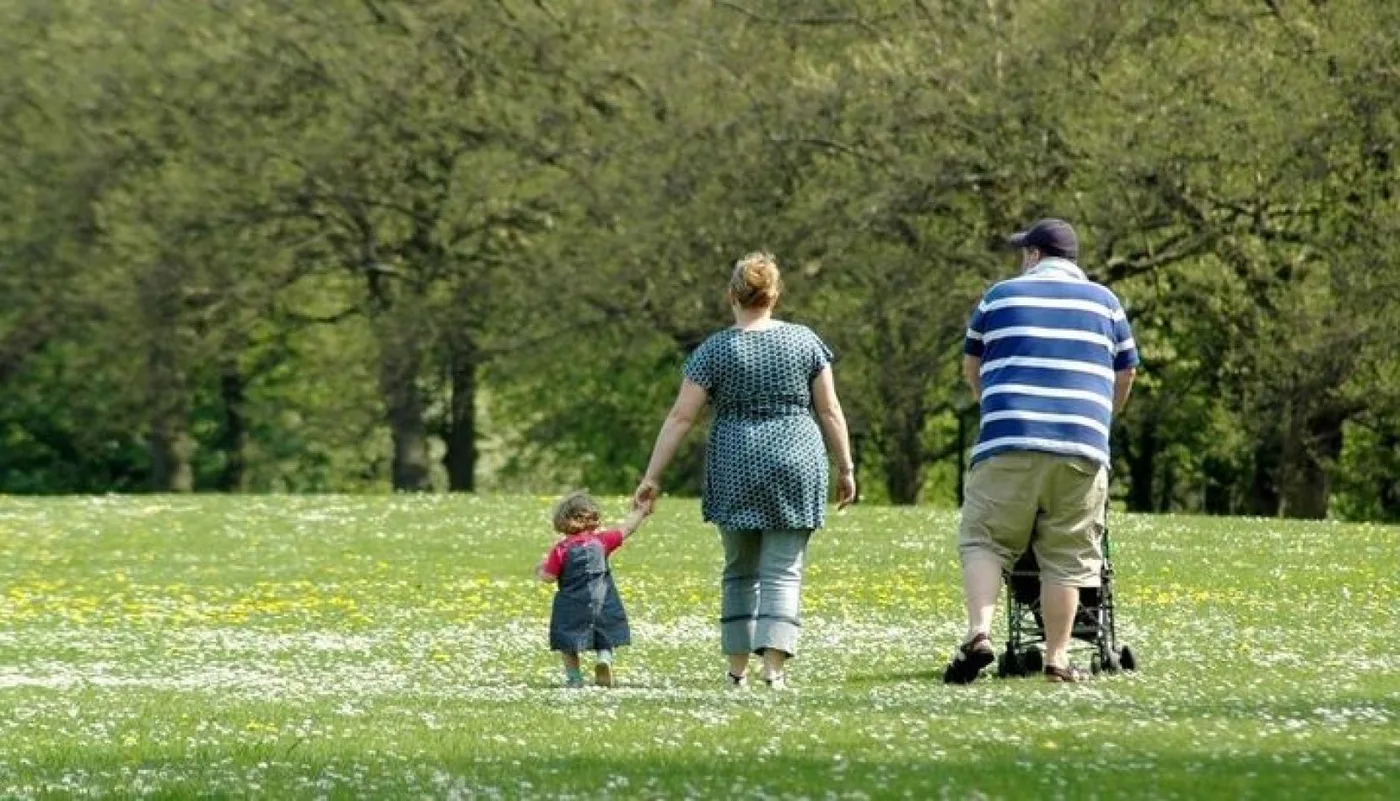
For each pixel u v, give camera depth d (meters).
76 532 90.06
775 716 35.31
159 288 172.50
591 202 158.75
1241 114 137.25
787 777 27.61
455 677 47.34
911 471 166.50
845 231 147.25
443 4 163.88
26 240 177.50
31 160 177.25
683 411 42.62
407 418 178.50
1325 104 136.25
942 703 38.03
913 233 151.25
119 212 173.00
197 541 87.25
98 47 174.50
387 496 108.62
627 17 161.00
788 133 149.50
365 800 26.12
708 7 158.38
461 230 169.38
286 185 170.25
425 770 28.98
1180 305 149.38
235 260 172.50
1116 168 138.25
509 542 86.62
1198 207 142.62
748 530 42.47
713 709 36.88
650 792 26.38
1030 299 43.50
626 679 46.72
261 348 188.88
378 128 166.88
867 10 155.25
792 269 150.50
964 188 148.88
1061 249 44.62
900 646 53.91
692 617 63.09
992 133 143.00
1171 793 25.81
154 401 182.25
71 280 176.12
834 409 42.78
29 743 33.12
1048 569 43.56
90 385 187.00
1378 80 136.25
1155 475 192.75
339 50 167.25
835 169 151.25
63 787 27.69
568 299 159.38
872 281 149.75
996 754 29.81
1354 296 137.50
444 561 80.94
